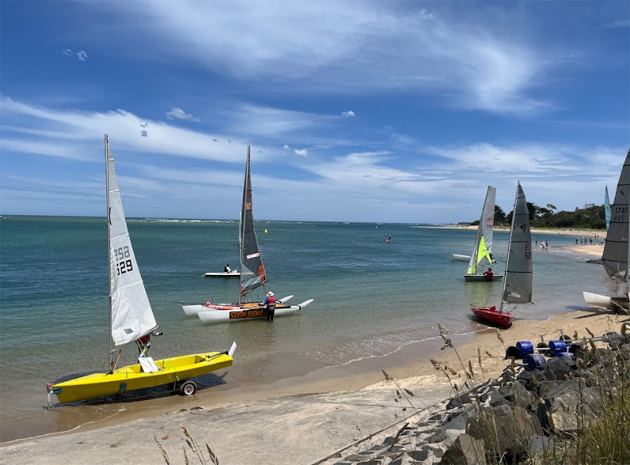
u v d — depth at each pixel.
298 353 17.03
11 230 123.38
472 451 3.98
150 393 12.90
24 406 11.86
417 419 8.06
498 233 166.38
